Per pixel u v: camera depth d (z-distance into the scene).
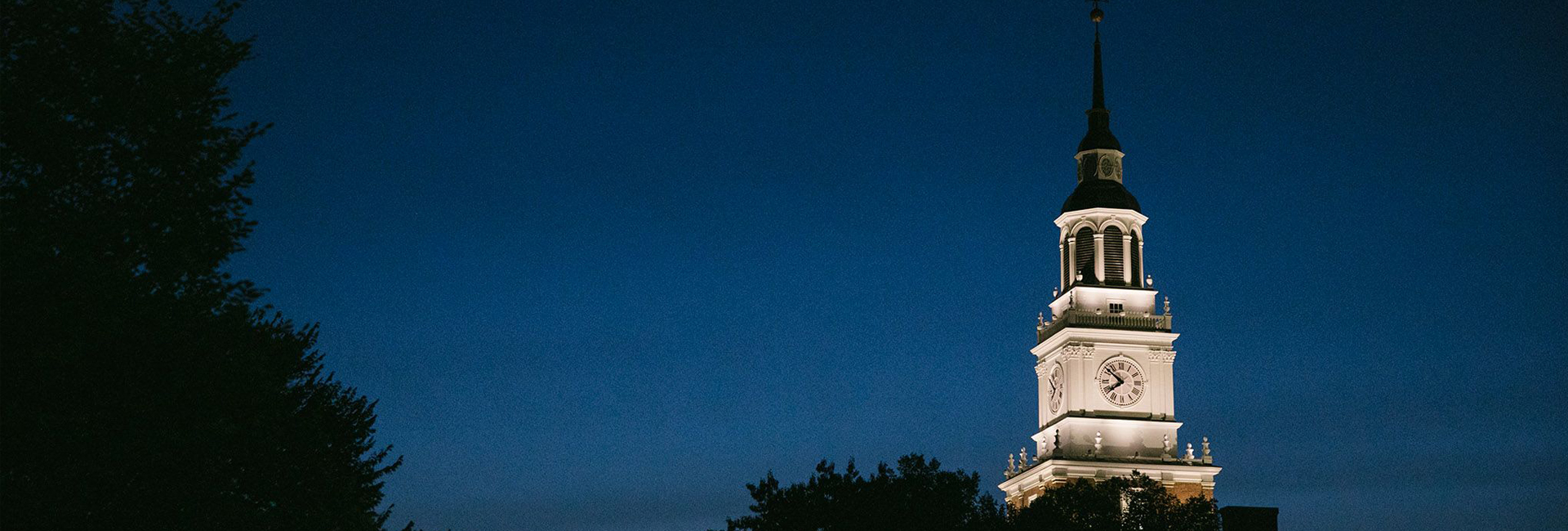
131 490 49.50
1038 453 149.75
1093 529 108.19
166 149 52.09
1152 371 146.12
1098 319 146.75
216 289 52.59
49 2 51.78
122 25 53.72
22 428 46.16
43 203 49.97
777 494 97.81
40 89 51.06
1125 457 143.62
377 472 84.75
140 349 48.47
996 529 100.19
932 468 99.81
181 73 52.94
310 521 60.97
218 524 52.38
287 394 63.72
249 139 54.31
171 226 51.78
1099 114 153.12
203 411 49.75
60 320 46.62
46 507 46.16
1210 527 112.25
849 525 94.94
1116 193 150.25
